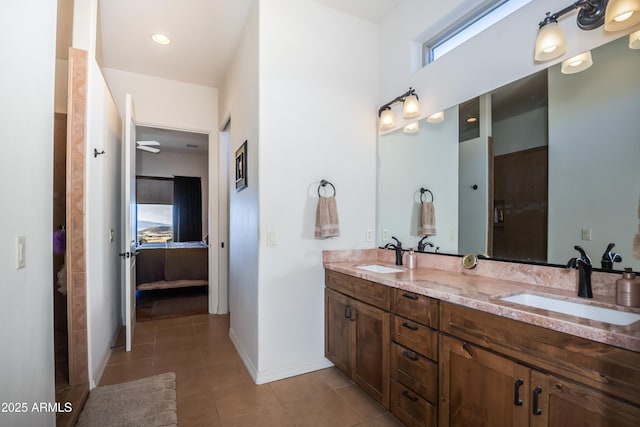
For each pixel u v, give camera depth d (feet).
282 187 7.68
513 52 5.70
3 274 3.04
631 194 4.34
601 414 3.14
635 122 4.30
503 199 5.95
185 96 12.34
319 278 8.17
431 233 7.48
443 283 5.59
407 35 8.04
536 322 3.65
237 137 9.72
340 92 8.49
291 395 6.91
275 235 7.61
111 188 9.43
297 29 7.91
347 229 8.55
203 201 24.44
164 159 23.36
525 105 5.55
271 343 7.57
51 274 4.23
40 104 3.92
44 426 3.98
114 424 5.82
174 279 15.06
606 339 3.08
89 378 7.01
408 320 5.56
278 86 7.66
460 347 4.63
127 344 9.14
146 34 9.19
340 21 8.50
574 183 4.92
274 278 7.60
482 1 6.38
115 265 10.23
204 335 10.50
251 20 8.16
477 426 4.37
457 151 6.82
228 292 13.00
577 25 4.81
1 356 2.97
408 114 7.79
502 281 5.76
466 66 6.59
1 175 3.02
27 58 3.59
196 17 8.44
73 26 7.00
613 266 4.50
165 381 7.41
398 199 8.37
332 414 6.24
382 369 6.15
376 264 7.98
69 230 6.82
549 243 5.25
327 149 8.27
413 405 5.43
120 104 11.35
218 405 6.52
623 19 4.29
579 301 4.40
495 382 4.13
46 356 4.05
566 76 4.99
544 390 3.60
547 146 5.25
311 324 8.06
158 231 23.62
